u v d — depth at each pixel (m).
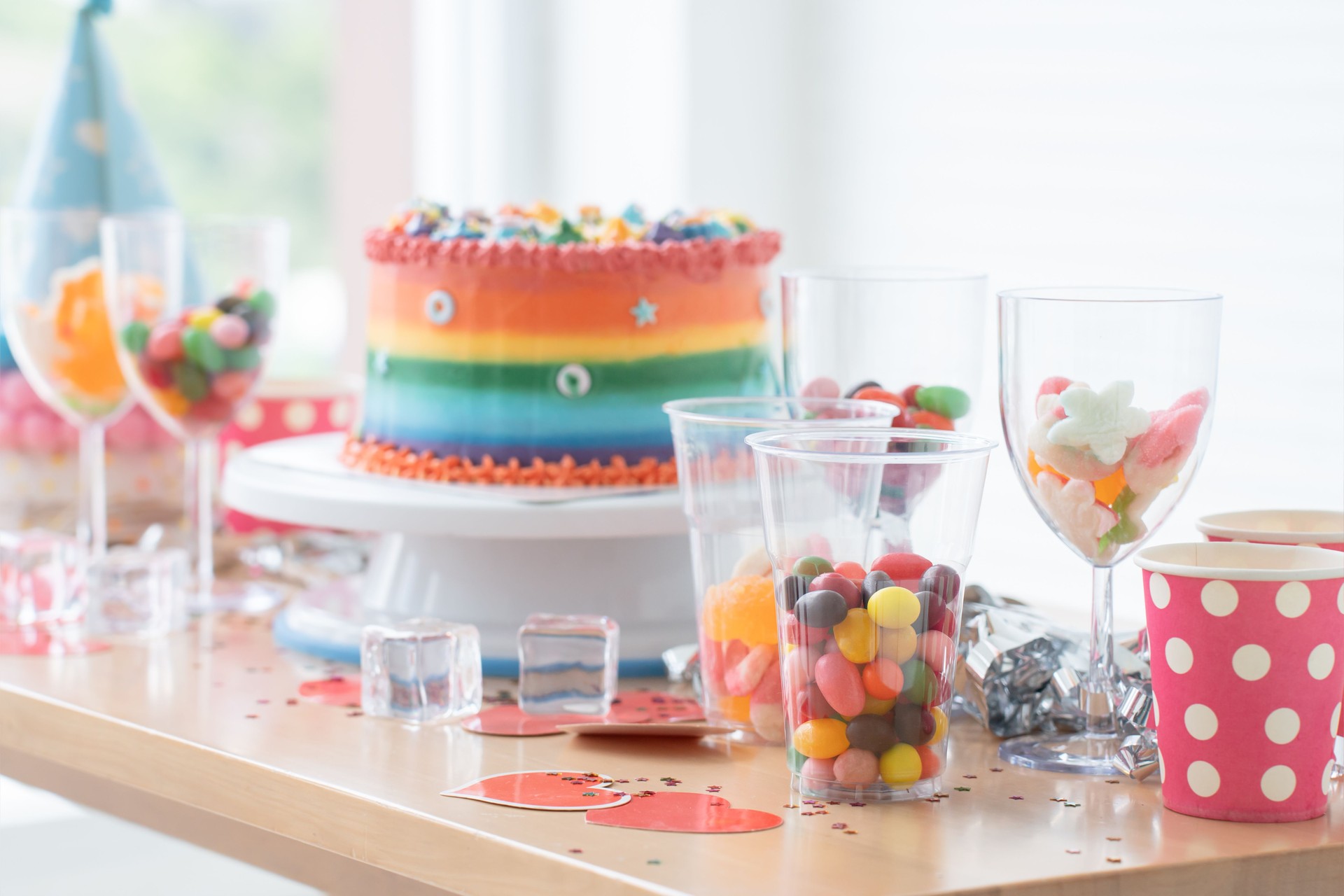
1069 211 2.02
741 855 0.68
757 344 1.14
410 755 0.85
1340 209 1.72
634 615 1.08
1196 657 0.74
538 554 1.08
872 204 2.28
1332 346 1.73
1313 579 0.72
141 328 1.25
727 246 1.10
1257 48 1.80
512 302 1.07
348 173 2.78
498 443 1.08
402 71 2.74
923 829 0.72
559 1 2.56
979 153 2.13
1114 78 1.96
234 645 1.16
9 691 1.01
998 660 0.90
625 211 1.18
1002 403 0.84
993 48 2.10
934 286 0.97
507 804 0.75
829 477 0.76
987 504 2.12
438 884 0.73
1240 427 1.83
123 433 1.47
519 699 0.97
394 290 1.12
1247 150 1.81
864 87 2.28
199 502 1.32
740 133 2.41
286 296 1.34
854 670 0.76
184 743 0.88
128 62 2.92
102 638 1.18
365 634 0.95
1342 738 0.81
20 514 1.45
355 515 1.02
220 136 2.99
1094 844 0.70
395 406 1.13
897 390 0.98
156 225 1.25
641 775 0.82
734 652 0.88
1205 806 0.75
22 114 2.66
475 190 2.67
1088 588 2.00
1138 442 0.79
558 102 2.59
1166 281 1.91
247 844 0.90
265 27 3.01
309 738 0.89
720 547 0.90
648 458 1.09
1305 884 0.70
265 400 1.52
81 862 1.90
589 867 0.66
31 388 1.44
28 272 1.32
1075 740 0.88
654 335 1.08
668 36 2.38
